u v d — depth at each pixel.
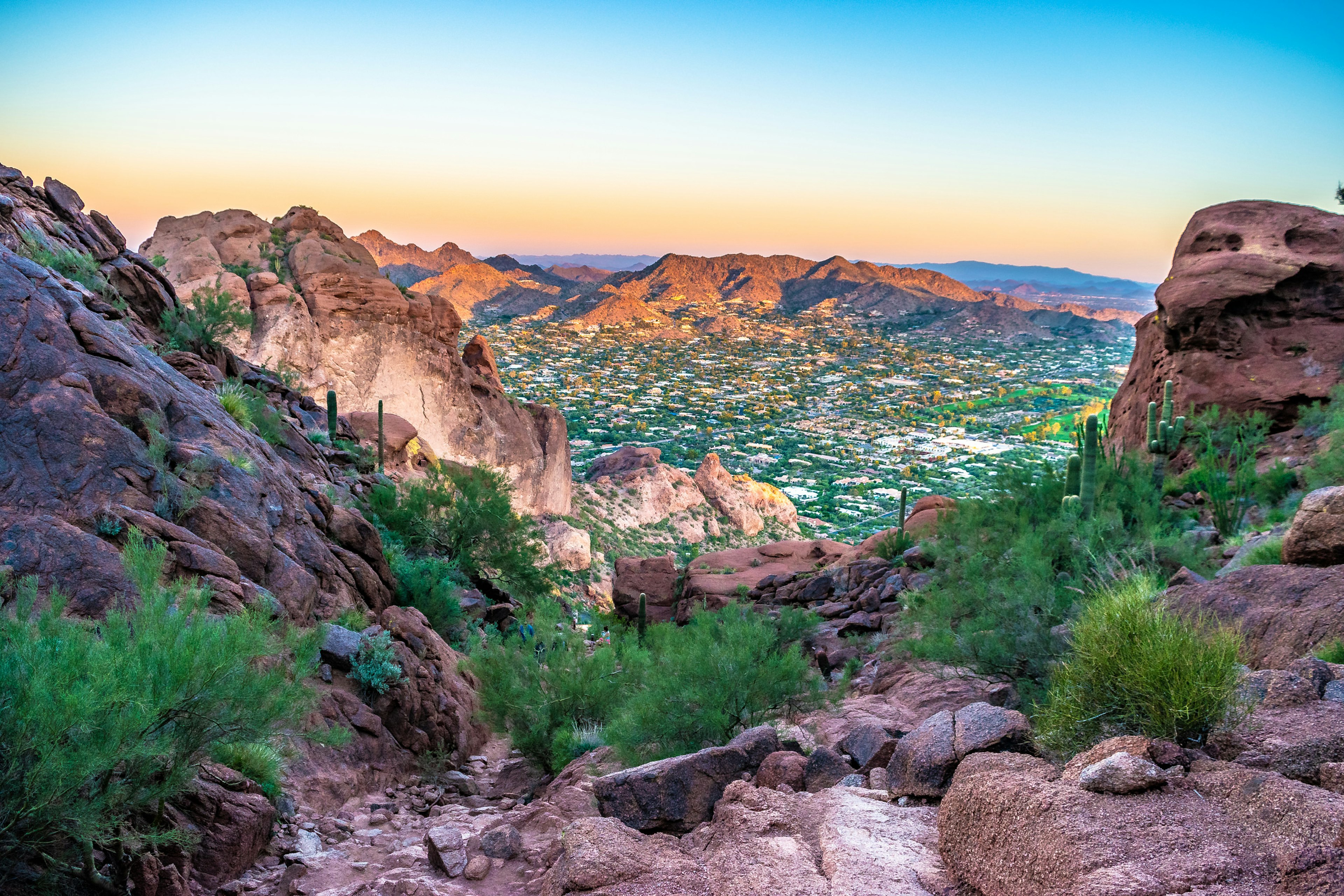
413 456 32.38
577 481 96.62
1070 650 7.69
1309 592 6.76
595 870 4.30
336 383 55.78
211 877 5.66
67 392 9.20
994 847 3.53
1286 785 3.23
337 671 9.90
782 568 24.59
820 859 4.26
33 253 14.45
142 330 16.52
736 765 5.90
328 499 13.99
